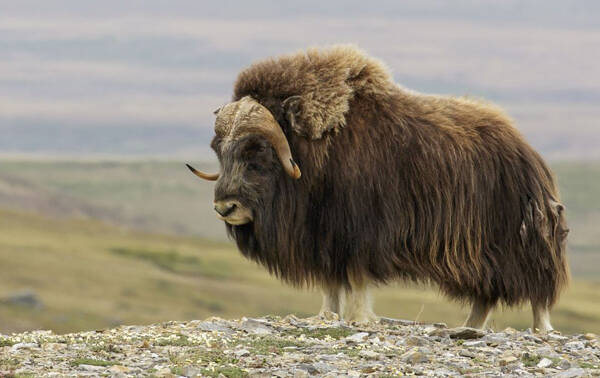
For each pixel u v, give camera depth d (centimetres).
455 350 2772
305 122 3681
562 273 3731
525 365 2569
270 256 3822
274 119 3706
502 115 3962
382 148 3694
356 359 2609
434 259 3694
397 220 3659
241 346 2750
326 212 3697
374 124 3728
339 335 3052
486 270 3694
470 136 3781
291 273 3825
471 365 2550
